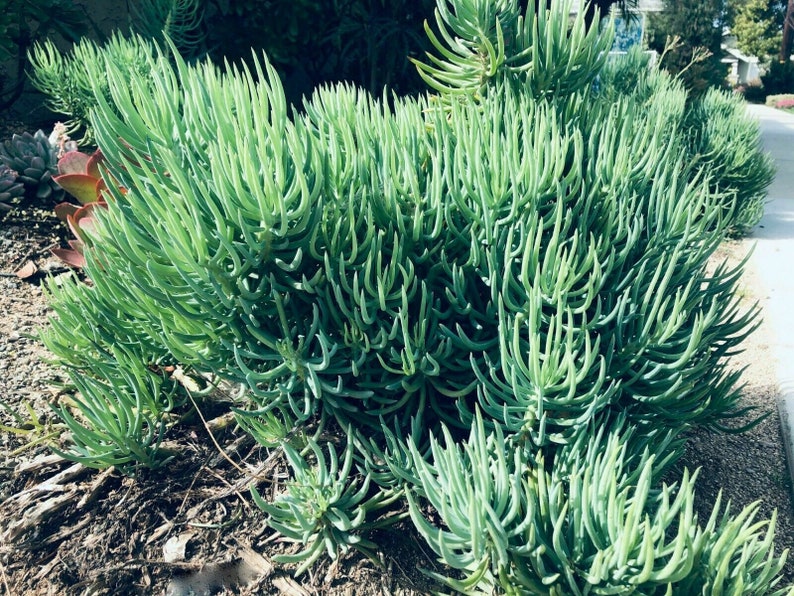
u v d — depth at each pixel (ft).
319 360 7.13
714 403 8.82
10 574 7.20
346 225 7.37
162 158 7.37
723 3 55.57
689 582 5.90
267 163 6.70
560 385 6.93
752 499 9.70
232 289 7.07
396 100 9.04
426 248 7.82
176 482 7.86
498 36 9.28
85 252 8.32
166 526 7.53
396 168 8.14
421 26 21.45
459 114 8.68
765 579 5.79
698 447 10.62
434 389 7.88
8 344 9.87
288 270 7.07
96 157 11.66
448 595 7.00
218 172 6.65
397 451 7.28
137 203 7.21
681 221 8.48
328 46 21.74
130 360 8.22
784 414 12.03
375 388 7.61
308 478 7.09
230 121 7.49
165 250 6.77
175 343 7.05
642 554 5.65
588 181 8.53
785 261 20.80
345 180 7.64
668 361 7.86
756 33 151.02
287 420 7.59
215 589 7.16
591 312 8.08
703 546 5.85
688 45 47.65
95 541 7.42
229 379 7.44
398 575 7.23
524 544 6.33
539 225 7.58
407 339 6.91
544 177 7.81
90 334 8.54
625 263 8.39
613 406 7.84
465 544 6.22
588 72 10.01
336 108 8.98
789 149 50.55
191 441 8.27
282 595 7.06
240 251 6.82
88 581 7.15
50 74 15.02
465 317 8.00
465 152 8.41
